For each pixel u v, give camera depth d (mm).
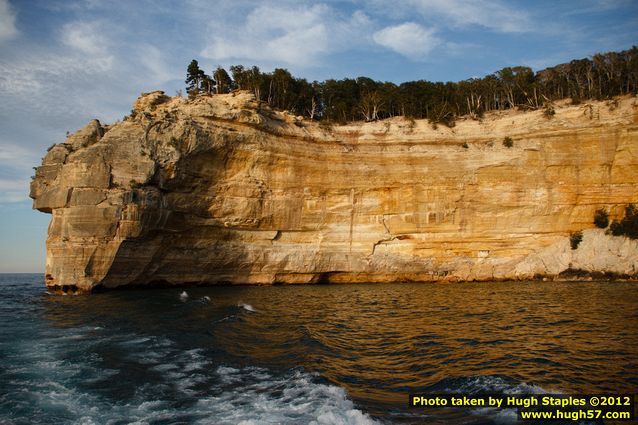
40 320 22719
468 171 47500
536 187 46969
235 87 61812
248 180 43500
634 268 42906
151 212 37062
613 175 46250
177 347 16688
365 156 48406
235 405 10789
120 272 36781
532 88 62531
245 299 31672
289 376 13156
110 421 9859
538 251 46750
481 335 18938
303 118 50969
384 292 36938
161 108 44625
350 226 47281
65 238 35562
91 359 14844
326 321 22859
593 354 15492
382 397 11453
